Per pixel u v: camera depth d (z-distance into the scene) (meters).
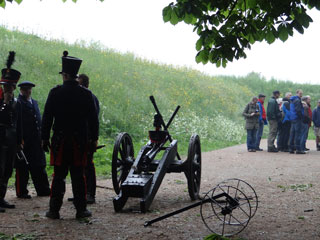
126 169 6.41
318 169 9.76
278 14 4.20
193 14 4.32
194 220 4.96
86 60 20.34
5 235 4.19
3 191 5.54
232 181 8.00
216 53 4.67
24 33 21.16
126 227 4.61
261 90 30.86
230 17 4.51
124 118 15.50
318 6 4.17
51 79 15.92
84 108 4.83
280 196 6.52
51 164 4.82
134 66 23.27
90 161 5.88
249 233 4.43
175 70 26.09
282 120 14.16
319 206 5.79
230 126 18.58
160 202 6.07
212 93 24.47
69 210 5.47
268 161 11.33
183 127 16.23
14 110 5.57
